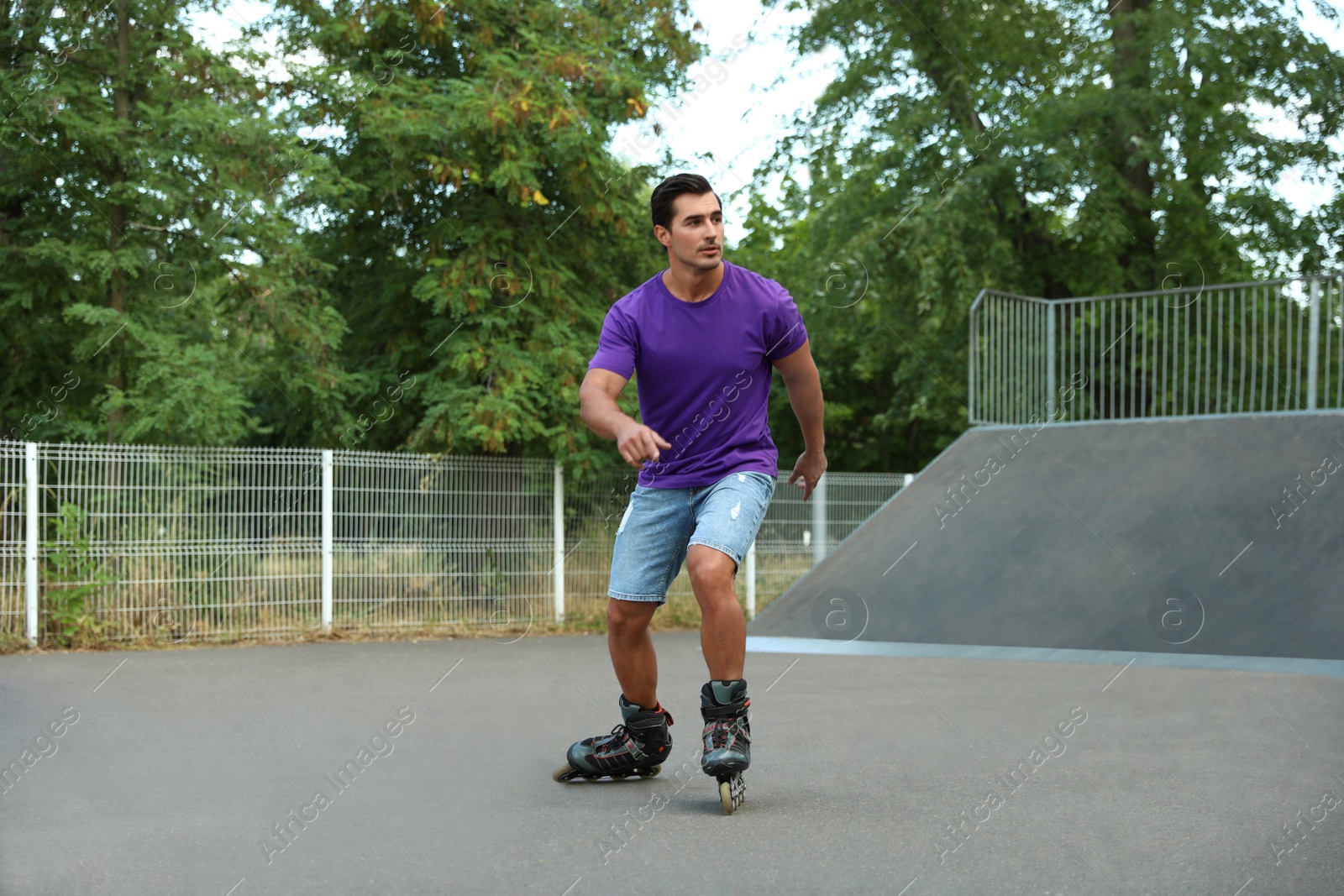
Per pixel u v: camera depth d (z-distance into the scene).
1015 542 10.23
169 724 5.62
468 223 13.08
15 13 12.23
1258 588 8.55
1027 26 18.66
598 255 14.26
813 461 4.12
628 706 4.04
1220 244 18.17
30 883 2.82
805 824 3.46
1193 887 2.76
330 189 12.38
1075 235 17.03
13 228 12.41
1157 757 4.62
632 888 2.77
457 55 13.77
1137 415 14.88
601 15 14.02
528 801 3.80
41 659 9.02
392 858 3.06
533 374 12.40
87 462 10.14
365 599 11.34
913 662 8.59
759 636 9.97
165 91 12.39
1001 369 13.97
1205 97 17.41
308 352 13.24
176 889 2.77
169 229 12.45
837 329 21.22
